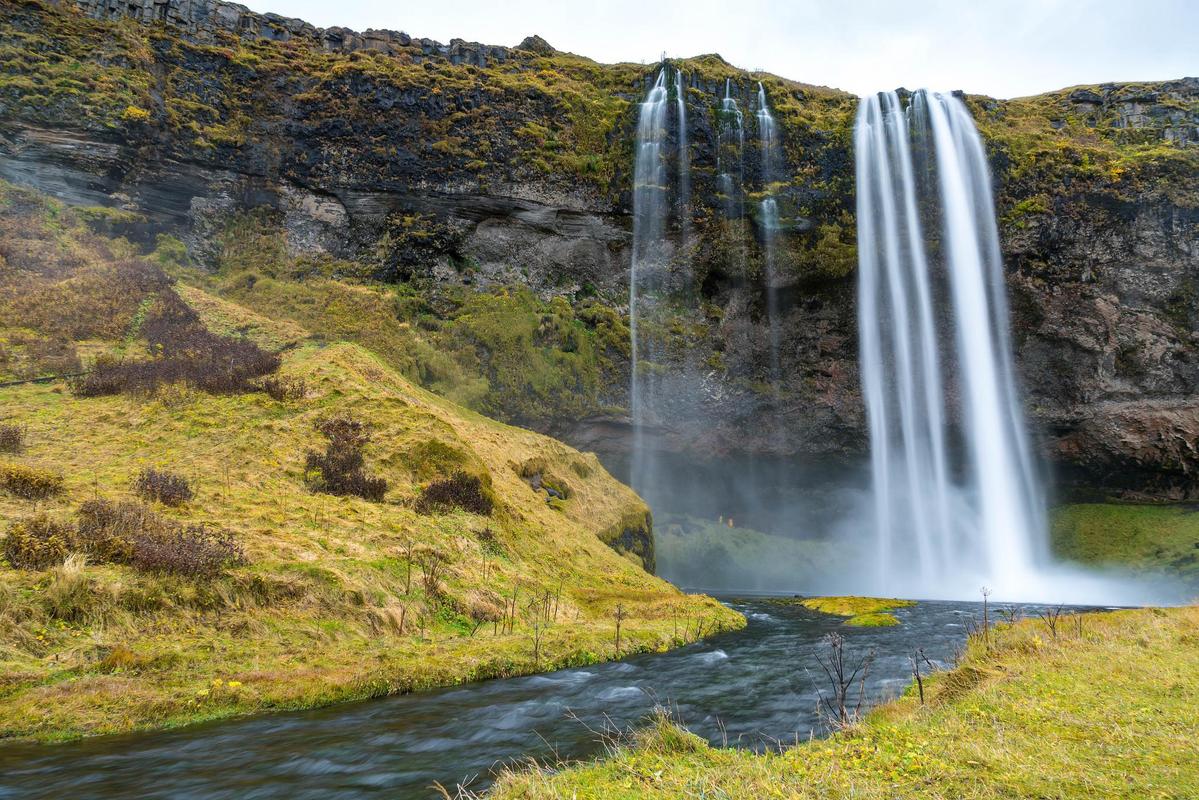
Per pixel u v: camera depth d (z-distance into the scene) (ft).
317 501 68.69
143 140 141.79
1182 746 22.38
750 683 44.52
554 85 183.83
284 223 157.69
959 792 18.98
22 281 104.73
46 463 64.28
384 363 118.83
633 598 77.77
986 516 168.96
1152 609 61.46
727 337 172.55
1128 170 164.55
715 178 170.50
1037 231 163.94
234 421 81.15
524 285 169.17
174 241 143.43
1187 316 168.66
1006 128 187.62
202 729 33.22
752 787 20.36
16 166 128.77
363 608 51.19
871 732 25.95
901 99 178.70
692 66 186.80
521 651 49.83
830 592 169.68
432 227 163.84
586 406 160.35
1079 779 19.43
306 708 37.29
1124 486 181.06
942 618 80.59
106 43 146.82
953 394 169.99
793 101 191.52
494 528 76.59
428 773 27.25
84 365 90.22
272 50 170.60
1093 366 169.99
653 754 25.26
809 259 165.78
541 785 21.72
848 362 173.88
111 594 42.52
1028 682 31.86
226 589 47.29
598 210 168.96
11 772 27.17
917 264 169.27
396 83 166.81
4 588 39.88
